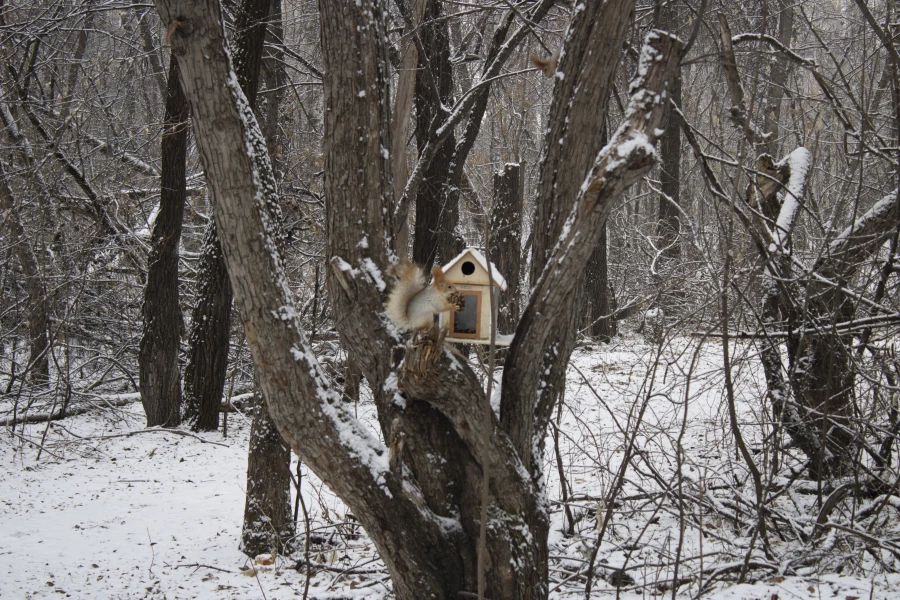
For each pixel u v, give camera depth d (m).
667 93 3.82
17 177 13.44
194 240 17.97
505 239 12.88
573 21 4.24
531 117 18.95
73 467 10.45
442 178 12.27
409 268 3.71
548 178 4.36
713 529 6.93
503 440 4.13
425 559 4.08
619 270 21.36
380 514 4.01
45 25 13.96
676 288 7.51
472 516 4.13
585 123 4.22
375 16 4.29
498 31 11.25
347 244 4.30
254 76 11.14
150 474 10.21
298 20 16.36
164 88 19.20
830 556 5.79
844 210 8.58
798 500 7.40
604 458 8.38
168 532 7.97
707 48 16.97
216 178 3.84
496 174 13.06
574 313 4.43
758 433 8.67
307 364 3.96
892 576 5.52
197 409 12.41
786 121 11.76
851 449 6.64
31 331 13.13
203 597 6.20
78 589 6.39
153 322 12.33
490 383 2.79
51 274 13.22
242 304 3.93
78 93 16.30
